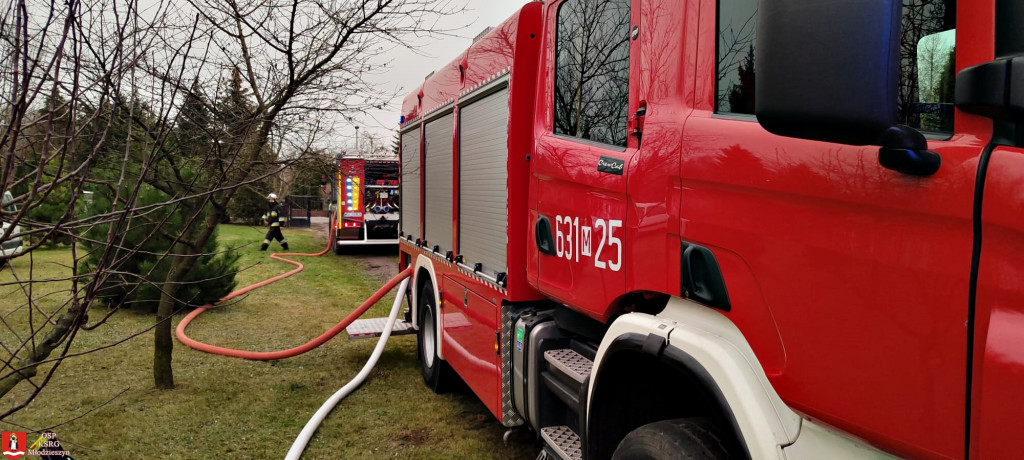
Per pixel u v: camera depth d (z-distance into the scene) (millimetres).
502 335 3779
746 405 1831
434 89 5656
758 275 1826
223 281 9070
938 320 1349
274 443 4516
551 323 3395
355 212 17484
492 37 4043
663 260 2252
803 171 1672
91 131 2709
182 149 4375
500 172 3842
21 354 5035
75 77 2242
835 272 1582
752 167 1840
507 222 3676
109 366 6164
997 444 1220
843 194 1557
